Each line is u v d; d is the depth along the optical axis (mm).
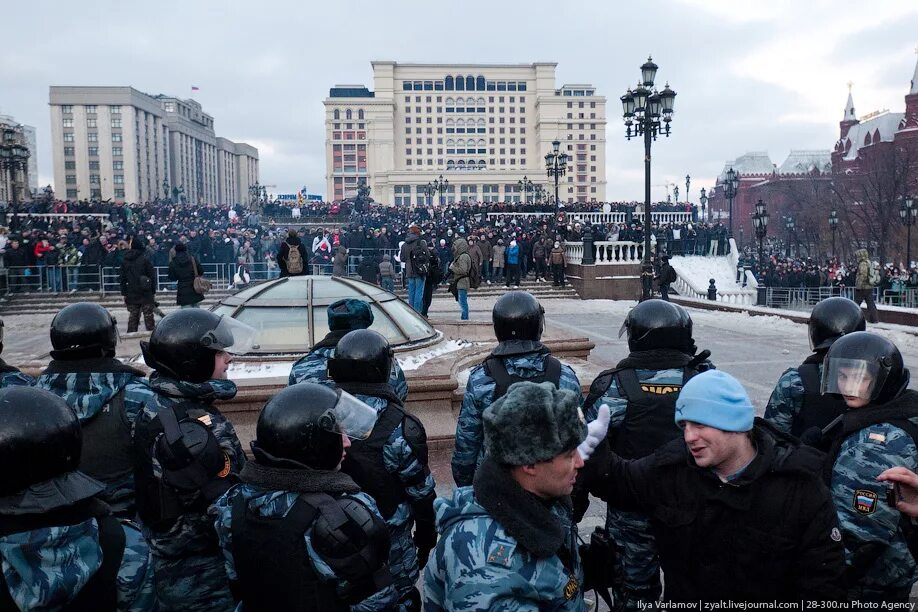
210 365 2926
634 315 3365
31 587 1614
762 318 19375
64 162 128625
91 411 2814
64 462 1755
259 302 7820
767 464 2137
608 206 44312
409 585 3092
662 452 2354
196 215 40344
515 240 27703
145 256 13492
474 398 3510
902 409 2578
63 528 1688
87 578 1689
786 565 2125
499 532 1791
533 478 1856
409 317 8398
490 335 10875
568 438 1812
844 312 3396
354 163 145000
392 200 127875
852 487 2557
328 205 53188
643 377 3248
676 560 2305
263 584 2066
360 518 2086
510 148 153250
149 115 136375
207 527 2703
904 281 26844
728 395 2123
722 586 2193
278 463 2141
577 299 26344
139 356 7969
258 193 69500
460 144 152250
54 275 22938
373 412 2316
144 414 2770
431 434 6445
